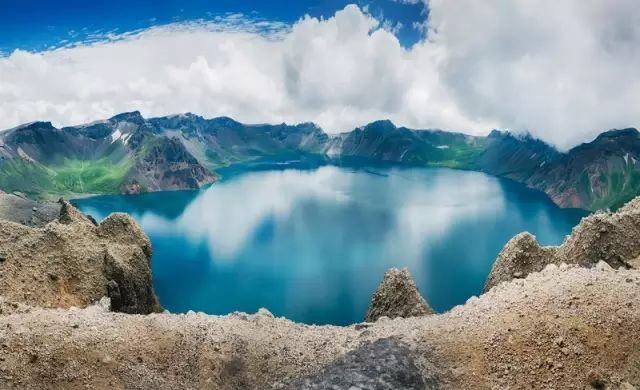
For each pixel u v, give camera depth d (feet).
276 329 142.92
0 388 102.42
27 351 110.22
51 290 183.52
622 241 174.50
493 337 118.52
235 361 125.29
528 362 111.04
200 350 124.67
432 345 122.01
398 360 115.96
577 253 180.14
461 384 111.45
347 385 110.01
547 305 120.88
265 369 124.88
